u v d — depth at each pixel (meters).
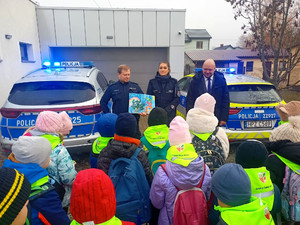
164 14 9.40
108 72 10.14
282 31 8.49
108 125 2.15
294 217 1.83
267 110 4.03
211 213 1.71
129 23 9.30
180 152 1.62
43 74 4.24
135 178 1.68
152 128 2.21
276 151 1.95
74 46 9.18
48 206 1.48
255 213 1.25
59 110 3.51
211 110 2.14
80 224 1.22
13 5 6.94
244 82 4.32
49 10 8.79
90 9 9.00
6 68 6.48
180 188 1.60
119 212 1.62
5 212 0.93
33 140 1.56
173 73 9.89
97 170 1.25
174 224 1.60
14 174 1.01
